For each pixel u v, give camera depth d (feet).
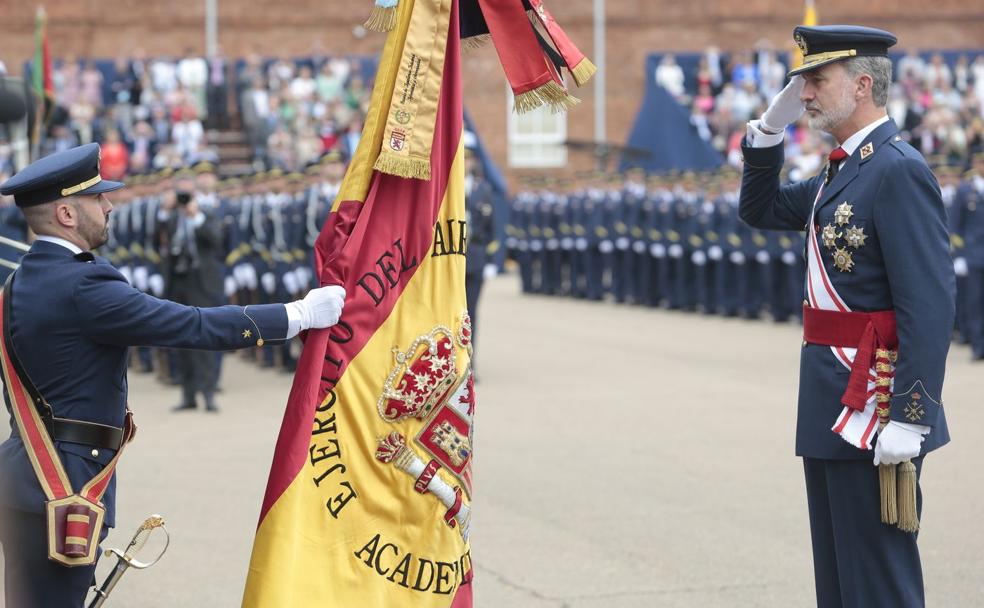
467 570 63.36
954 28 422.00
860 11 419.74
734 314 278.26
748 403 161.38
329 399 60.03
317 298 59.26
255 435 146.51
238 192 214.28
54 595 57.16
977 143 359.05
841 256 61.93
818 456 62.64
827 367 62.49
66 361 56.95
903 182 59.98
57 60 382.83
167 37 398.83
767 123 67.05
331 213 61.41
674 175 299.38
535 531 102.06
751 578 89.76
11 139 125.59
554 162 420.36
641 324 264.31
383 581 60.54
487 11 64.03
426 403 61.72
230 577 90.84
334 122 354.95
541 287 338.54
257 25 403.54
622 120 419.95
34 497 56.44
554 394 169.78
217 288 173.99
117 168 329.93
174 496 114.62
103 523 58.29
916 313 59.21
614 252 312.50
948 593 86.33
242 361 225.35
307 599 58.59
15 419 57.21
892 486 60.44
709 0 416.46
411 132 60.64
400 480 61.21
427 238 62.28
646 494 113.70
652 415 153.28
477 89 417.69
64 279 57.16
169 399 179.42
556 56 65.87
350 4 406.41
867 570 61.87
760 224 70.28
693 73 409.28
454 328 62.69
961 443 134.31
